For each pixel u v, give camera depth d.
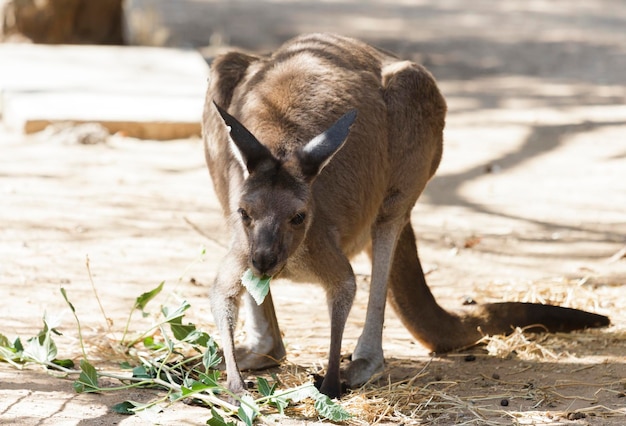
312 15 34.88
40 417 8.15
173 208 15.09
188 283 12.19
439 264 13.36
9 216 14.30
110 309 11.17
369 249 10.84
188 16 33.03
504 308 10.77
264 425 8.31
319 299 12.01
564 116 21.39
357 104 9.62
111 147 18.03
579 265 13.31
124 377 8.91
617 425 8.41
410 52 28.95
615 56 29.50
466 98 23.28
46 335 9.39
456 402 8.91
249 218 8.59
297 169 8.66
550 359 10.23
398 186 10.18
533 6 40.19
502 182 16.92
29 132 18.33
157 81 21.19
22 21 24.64
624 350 10.39
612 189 16.56
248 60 10.23
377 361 9.80
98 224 14.23
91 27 25.58
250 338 9.89
